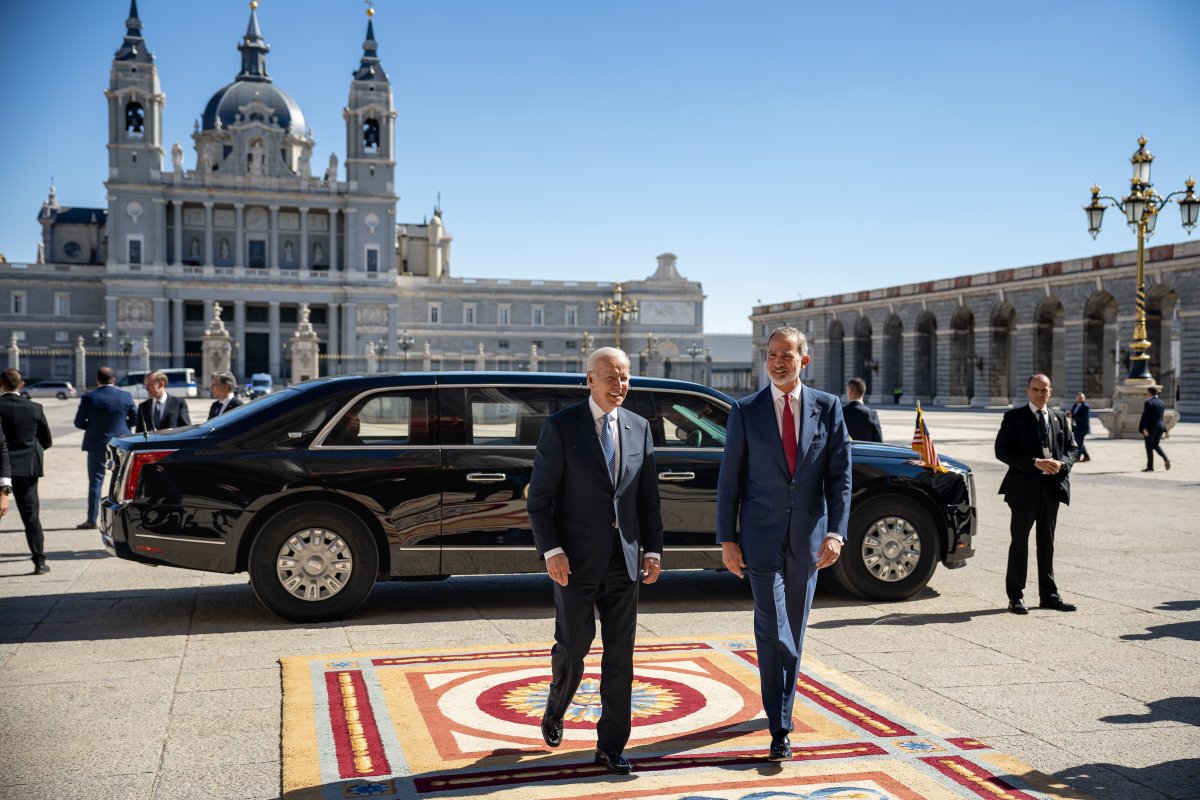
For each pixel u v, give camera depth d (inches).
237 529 294.4
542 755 186.5
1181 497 626.5
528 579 367.9
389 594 340.8
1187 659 260.1
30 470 370.0
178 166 4151.1
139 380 3102.9
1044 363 2330.2
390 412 309.0
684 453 320.5
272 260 4266.7
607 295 4810.5
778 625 194.9
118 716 210.2
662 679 235.6
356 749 188.1
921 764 181.5
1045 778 176.4
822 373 3100.4
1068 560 409.1
